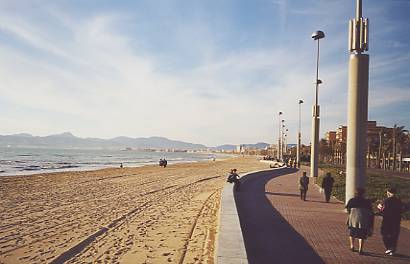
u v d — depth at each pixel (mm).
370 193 20594
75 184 30312
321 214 13875
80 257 9344
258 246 9133
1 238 11367
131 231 12391
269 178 33344
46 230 12562
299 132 61250
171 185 30234
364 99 13734
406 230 11414
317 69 34219
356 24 13766
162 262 8828
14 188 26141
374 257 8344
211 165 78250
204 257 9102
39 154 131750
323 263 7863
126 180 35250
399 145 72875
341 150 94812
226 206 12273
